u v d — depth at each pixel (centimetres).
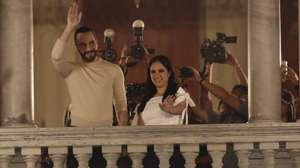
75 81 1714
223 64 1781
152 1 1802
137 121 1698
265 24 1516
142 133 1462
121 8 1795
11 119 1511
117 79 1712
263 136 1462
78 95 1703
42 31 1770
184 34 1797
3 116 1518
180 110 1683
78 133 1461
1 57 1539
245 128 1463
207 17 1797
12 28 1520
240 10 1794
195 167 1472
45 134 1462
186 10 1802
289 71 1716
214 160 1462
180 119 1680
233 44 1788
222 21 1795
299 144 1463
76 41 1747
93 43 1755
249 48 1523
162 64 1728
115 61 1764
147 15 1800
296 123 1466
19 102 1514
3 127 1500
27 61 1522
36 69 1764
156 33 1795
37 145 1460
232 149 1470
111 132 1462
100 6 1791
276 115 1511
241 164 1464
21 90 1516
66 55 1738
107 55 1762
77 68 1727
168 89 1720
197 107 1748
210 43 1792
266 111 1510
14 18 1521
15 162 1476
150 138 1460
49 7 1775
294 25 1842
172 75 1731
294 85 1709
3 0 1527
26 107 1516
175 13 1802
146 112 1695
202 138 1459
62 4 1778
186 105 1686
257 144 1466
